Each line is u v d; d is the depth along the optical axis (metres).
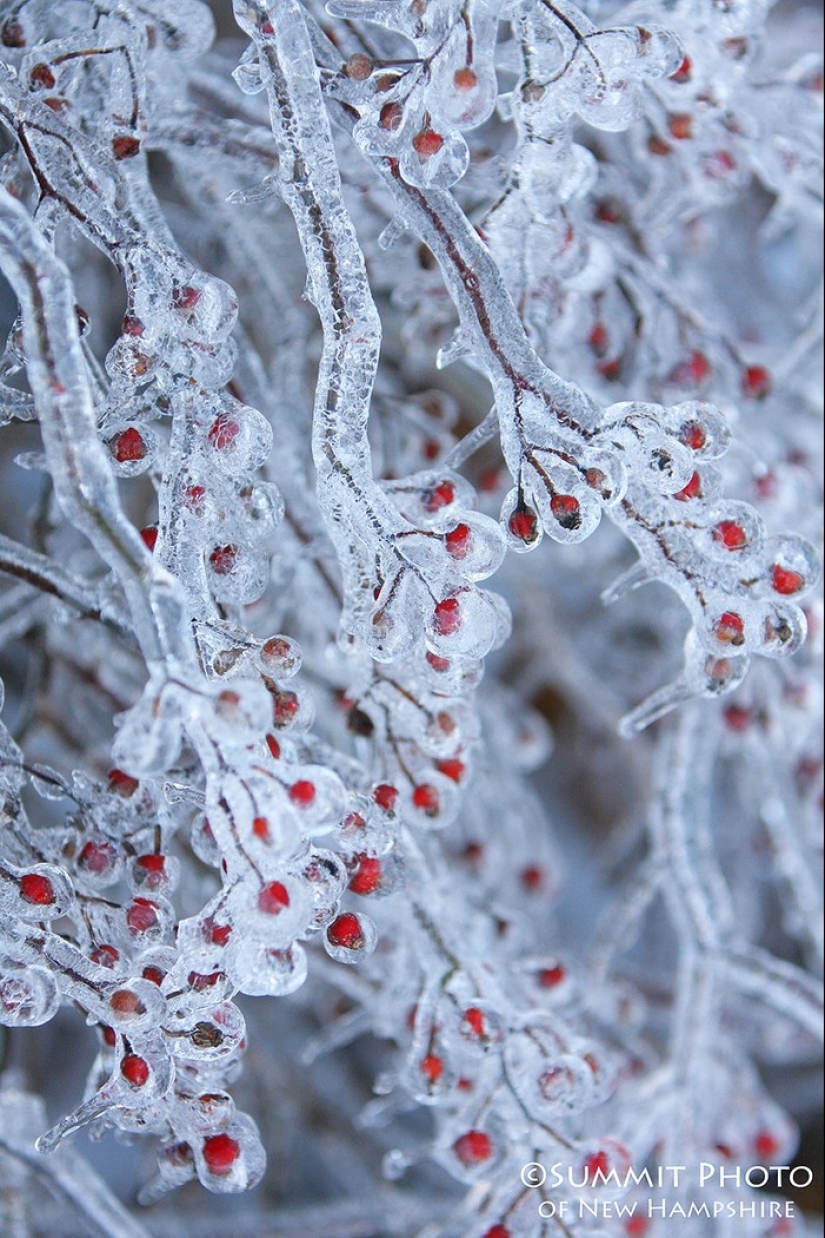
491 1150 0.81
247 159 0.80
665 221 0.88
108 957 0.72
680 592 0.74
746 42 0.79
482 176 0.79
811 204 0.89
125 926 0.73
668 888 0.93
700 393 0.86
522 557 1.13
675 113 0.82
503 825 1.04
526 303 0.77
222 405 0.72
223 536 0.72
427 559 0.70
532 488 0.71
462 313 0.72
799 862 0.93
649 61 0.72
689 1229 0.93
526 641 1.28
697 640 0.74
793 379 0.92
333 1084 1.21
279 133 0.71
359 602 0.73
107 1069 0.74
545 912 1.09
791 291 1.22
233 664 0.71
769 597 0.74
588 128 0.87
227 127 0.80
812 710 0.90
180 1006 0.69
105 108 0.76
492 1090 0.81
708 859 0.93
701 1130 0.92
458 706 0.77
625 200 0.86
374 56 0.78
